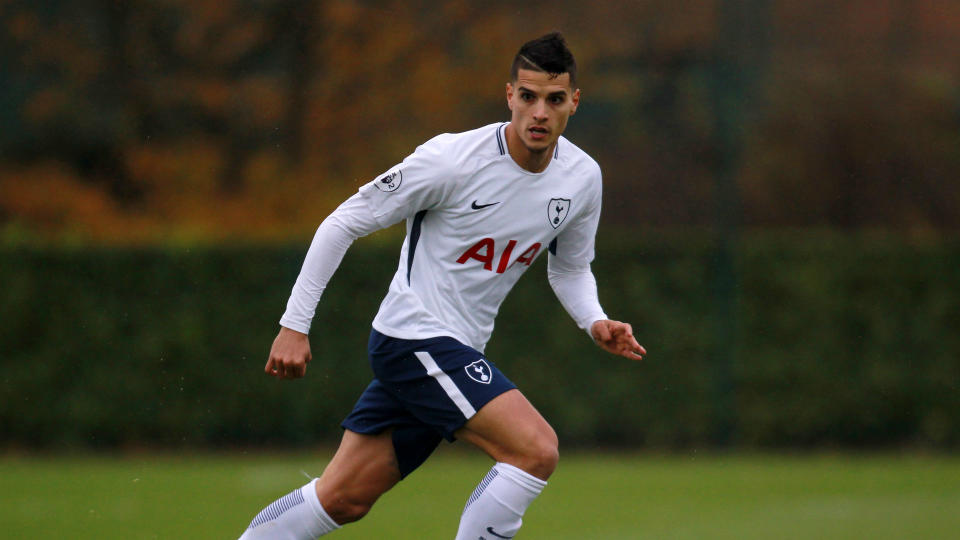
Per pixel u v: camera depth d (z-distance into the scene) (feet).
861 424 163.12
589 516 99.81
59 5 210.59
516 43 215.31
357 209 52.39
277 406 158.20
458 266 53.11
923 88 247.91
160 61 212.02
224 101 211.00
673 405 162.30
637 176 252.62
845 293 163.32
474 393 51.13
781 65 248.93
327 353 158.92
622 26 234.38
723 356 162.81
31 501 107.55
